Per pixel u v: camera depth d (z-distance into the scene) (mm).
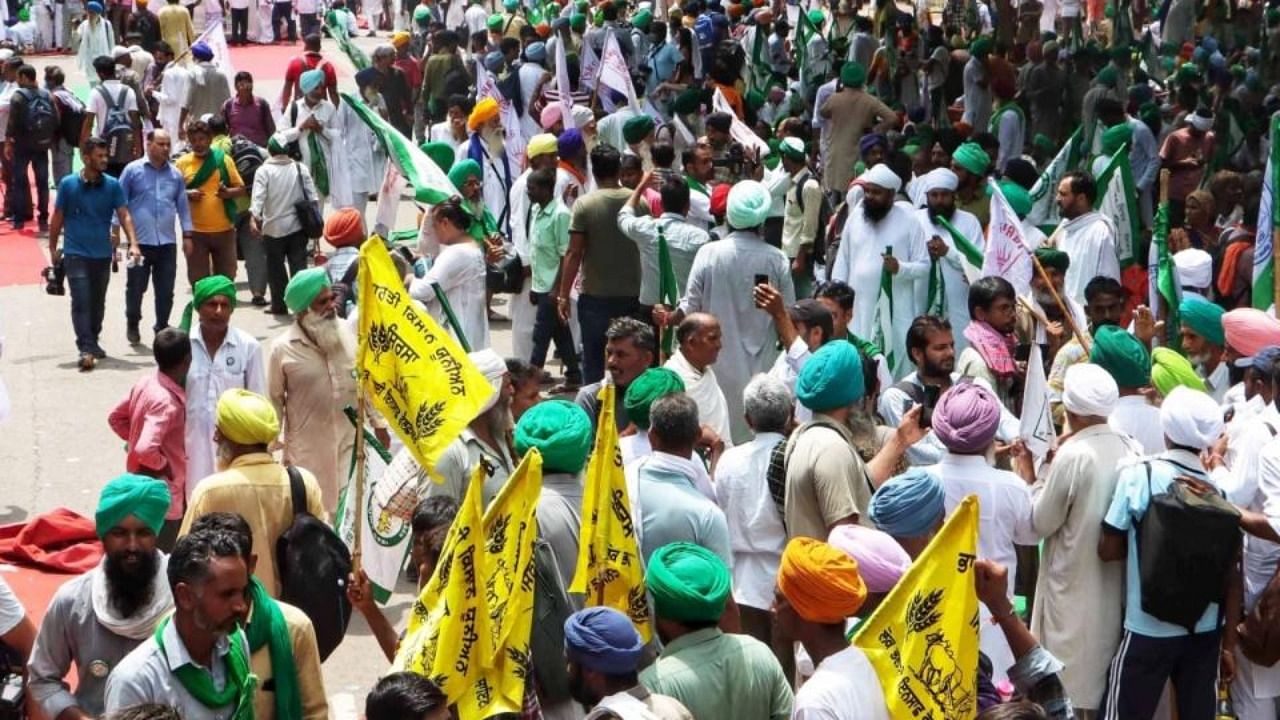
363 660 9312
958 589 5414
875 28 26234
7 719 6387
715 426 9047
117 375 14773
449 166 15664
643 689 5465
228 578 5477
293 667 5914
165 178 15227
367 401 10070
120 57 22031
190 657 5555
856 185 13742
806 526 7363
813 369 7473
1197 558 7082
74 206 14734
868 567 5934
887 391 8570
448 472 7770
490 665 5781
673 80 23922
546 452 6812
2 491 12016
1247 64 24844
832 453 7309
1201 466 7367
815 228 14203
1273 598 7402
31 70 20781
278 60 34469
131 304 15508
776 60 25828
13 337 16047
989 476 7281
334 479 10031
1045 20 28250
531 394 9305
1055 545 7465
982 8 29109
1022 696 5875
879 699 5418
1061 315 10500
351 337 10125
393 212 15602
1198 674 7340
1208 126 17859
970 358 9242
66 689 6148
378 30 38969
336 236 12430
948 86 24094
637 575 6250
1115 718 7375
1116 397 7387
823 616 5535
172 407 9398
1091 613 7387
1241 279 12727
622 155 13617
